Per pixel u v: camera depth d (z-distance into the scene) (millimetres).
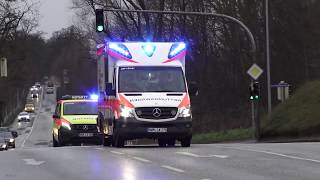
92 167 26078
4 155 33156
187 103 36344
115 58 37688
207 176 22719
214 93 103250
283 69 94375
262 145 38469
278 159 28281
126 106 35688
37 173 24516
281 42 94250
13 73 157250
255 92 59156
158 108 35750
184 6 107375
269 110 69812
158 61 37562
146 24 111688
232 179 21938
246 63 101188
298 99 62094
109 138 40094
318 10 90062
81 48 174500
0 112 168250
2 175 23922
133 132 35469
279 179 21891
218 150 33344
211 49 107875
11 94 193000
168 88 36719
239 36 100312
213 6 103625
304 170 24312
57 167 26453
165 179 22047
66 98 55531
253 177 22391
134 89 36469
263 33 95688
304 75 92562
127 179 22234
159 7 109812
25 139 126500
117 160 28625
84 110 52938
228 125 89938
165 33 111438
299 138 55844
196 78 107938
